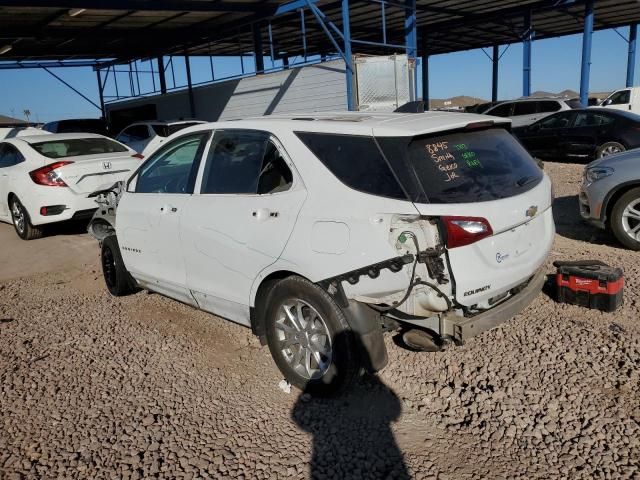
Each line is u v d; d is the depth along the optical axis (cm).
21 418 351
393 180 311
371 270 311
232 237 383
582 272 462
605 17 2547
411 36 1752
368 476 287
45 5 1320
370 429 326
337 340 331
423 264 303
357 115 385
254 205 371
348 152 333
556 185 1073
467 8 2202
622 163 621
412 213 300
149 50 2356
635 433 307
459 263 306
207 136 430
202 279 421
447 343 328
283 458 304
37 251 792
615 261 587
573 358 386
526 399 345
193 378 396
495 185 332
